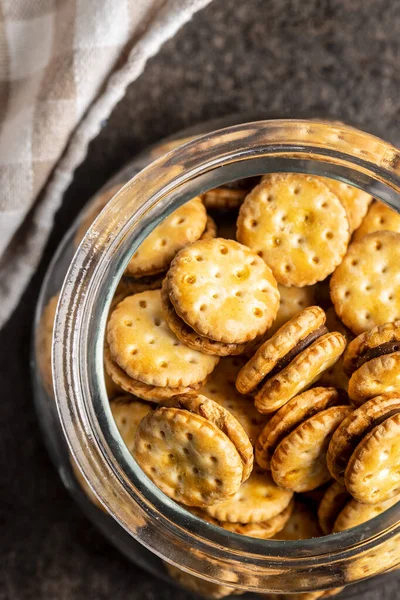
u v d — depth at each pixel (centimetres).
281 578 39
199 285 40
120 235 40
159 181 39
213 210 44
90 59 45
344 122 46
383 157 40
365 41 50
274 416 40
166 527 39
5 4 46
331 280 42
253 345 41
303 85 50
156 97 50
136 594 51
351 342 41
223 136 39
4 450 51
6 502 51
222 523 42
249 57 50
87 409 40
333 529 42
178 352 41
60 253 45
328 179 43
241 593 44
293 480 41
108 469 39
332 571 39
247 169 40
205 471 40
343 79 50
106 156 50
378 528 39
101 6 45
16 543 51
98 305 40
